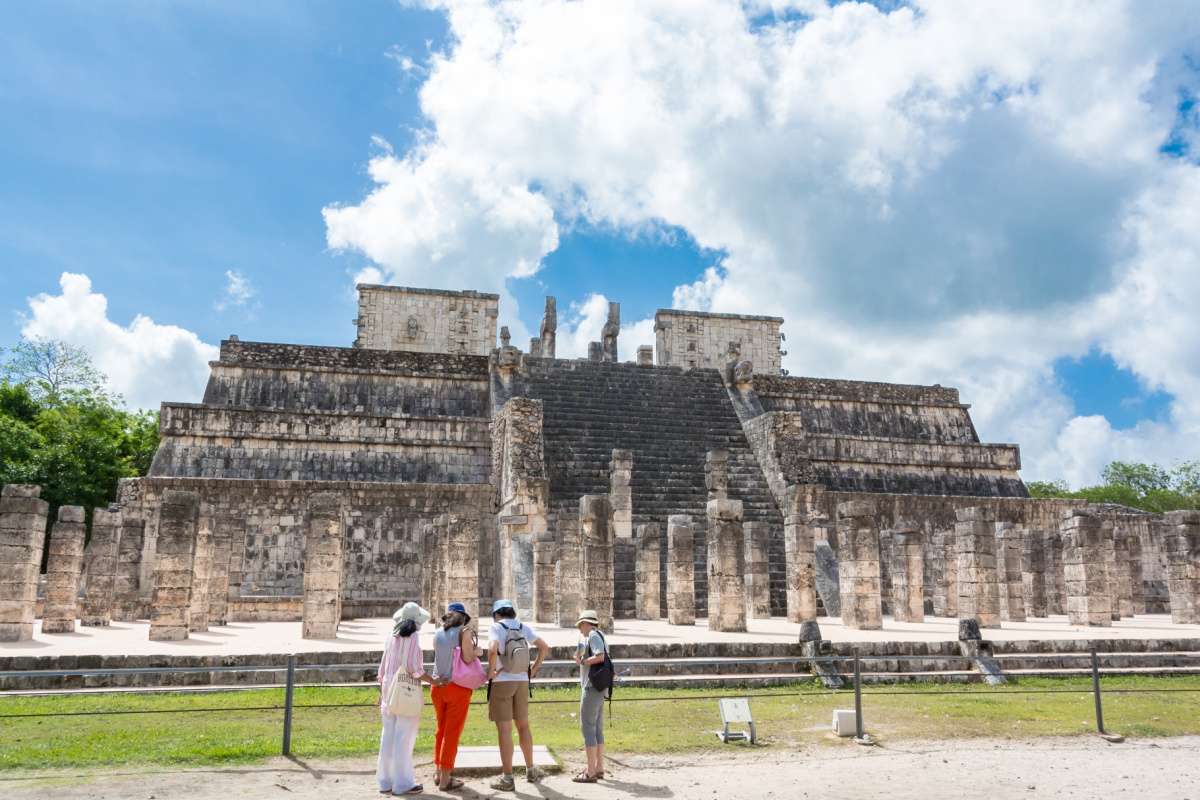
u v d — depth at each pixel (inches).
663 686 529.3
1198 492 2186.3
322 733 397.4
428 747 381.7
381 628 820.0
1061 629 816.3
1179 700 536.7
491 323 1706.4
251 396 1355.8
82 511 753.6
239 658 512.7
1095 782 346.3
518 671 327.0
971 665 602.9
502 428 1195.9
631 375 1433.3
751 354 1845.5
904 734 431.5
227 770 332.8
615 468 1051.3
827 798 316.2
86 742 368.2
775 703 502.6
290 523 1139.3
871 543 805.9
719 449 1262.3
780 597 1011.3
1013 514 1418.6
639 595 904.9
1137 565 1238.9
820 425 1615.4
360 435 1282.0
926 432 1684.3
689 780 339.6
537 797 310.7
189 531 651.5
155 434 1796.3
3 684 476.4
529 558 960.9
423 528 1033.5
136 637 674.8
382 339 1659.7
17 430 1433.3
